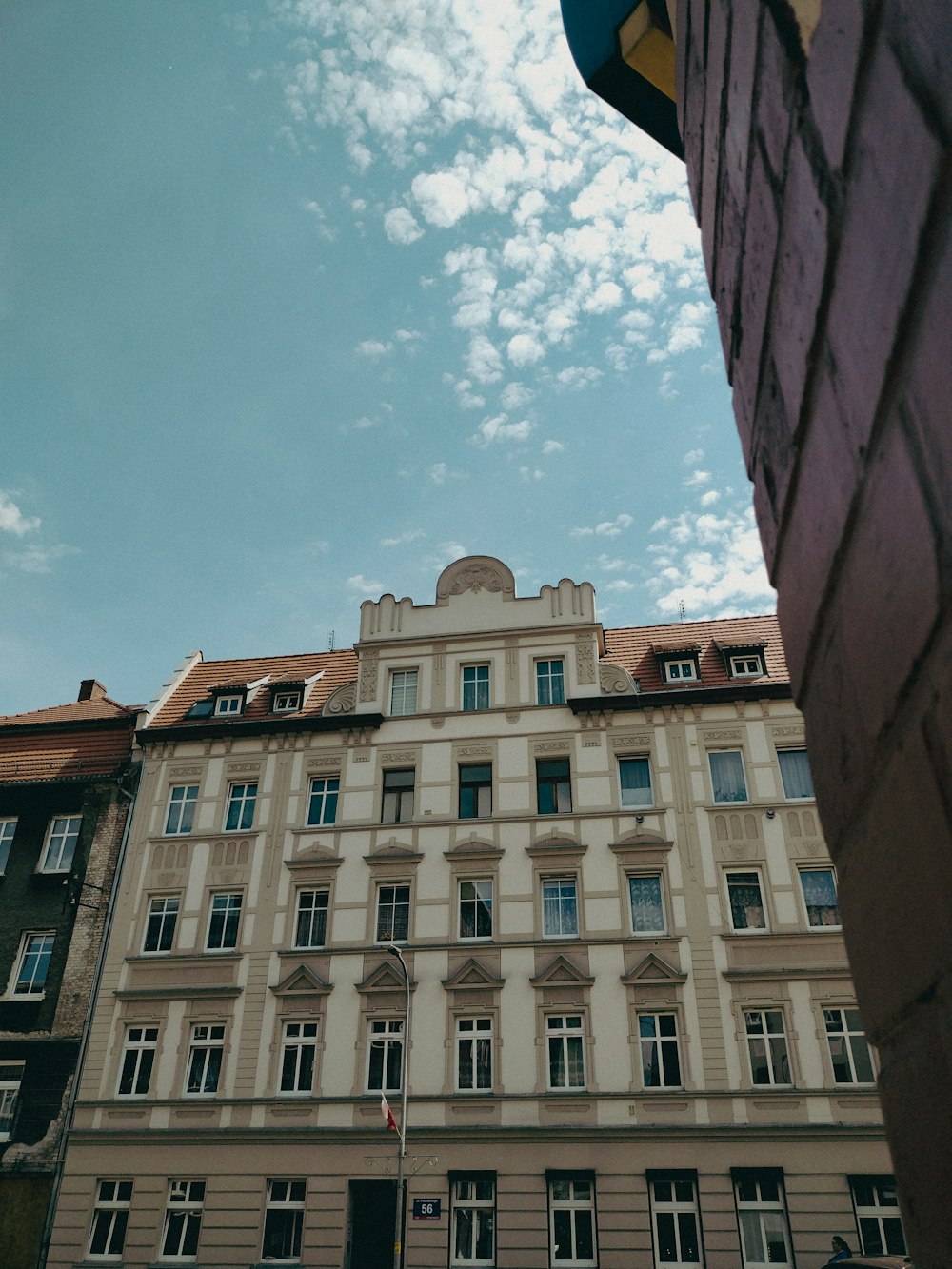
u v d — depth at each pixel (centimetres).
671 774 2128
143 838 2297
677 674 2348
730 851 2031
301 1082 1980
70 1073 2058
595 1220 1756
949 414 68
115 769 2433
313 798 2288
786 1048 1852
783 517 123
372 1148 1883
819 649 112
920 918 84
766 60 110
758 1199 1736
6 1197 1945
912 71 71
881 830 94
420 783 2233
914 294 74
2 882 2327
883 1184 1711
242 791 2338
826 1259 1664
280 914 2145
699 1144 1783
